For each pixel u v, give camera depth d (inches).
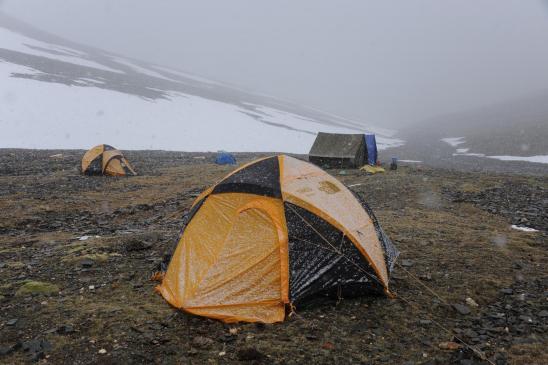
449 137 4239.7
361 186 884.6
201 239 321.4
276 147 2810.0
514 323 273.4
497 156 2477.9
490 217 604.7
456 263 386.3
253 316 276.1
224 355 233.8
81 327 257.8
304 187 328.2
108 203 737.0
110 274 356.2
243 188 325.1
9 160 1294.3
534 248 436.1
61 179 986.7
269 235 301.4
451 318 282.7
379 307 297.4
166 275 325.4
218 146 2586.1
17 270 365.1
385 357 233.1
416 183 916.6
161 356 230.4
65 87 3002.0
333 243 307.9
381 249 339.0
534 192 802.2
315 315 284.2
